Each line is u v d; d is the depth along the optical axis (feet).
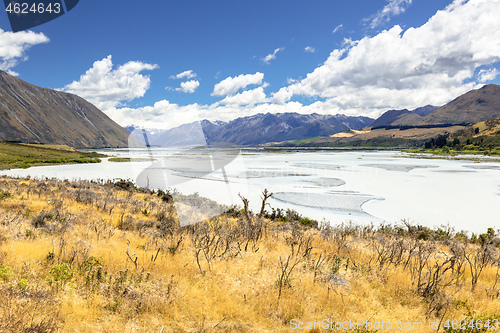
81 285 17.26
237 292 17.62
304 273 22.08
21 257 20.15
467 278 26.32
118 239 29.53
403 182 144.97
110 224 38.40
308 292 19.20
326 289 19.93
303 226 53.93
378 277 23.38
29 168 220.84
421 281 23.32
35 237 27.02
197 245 22.50
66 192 67.05
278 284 19.04
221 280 18.43
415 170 214.07
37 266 19.22
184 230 27.07
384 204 92.63
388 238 46.78
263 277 19.62
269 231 37.52
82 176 159.22
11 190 60.29
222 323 14.73
